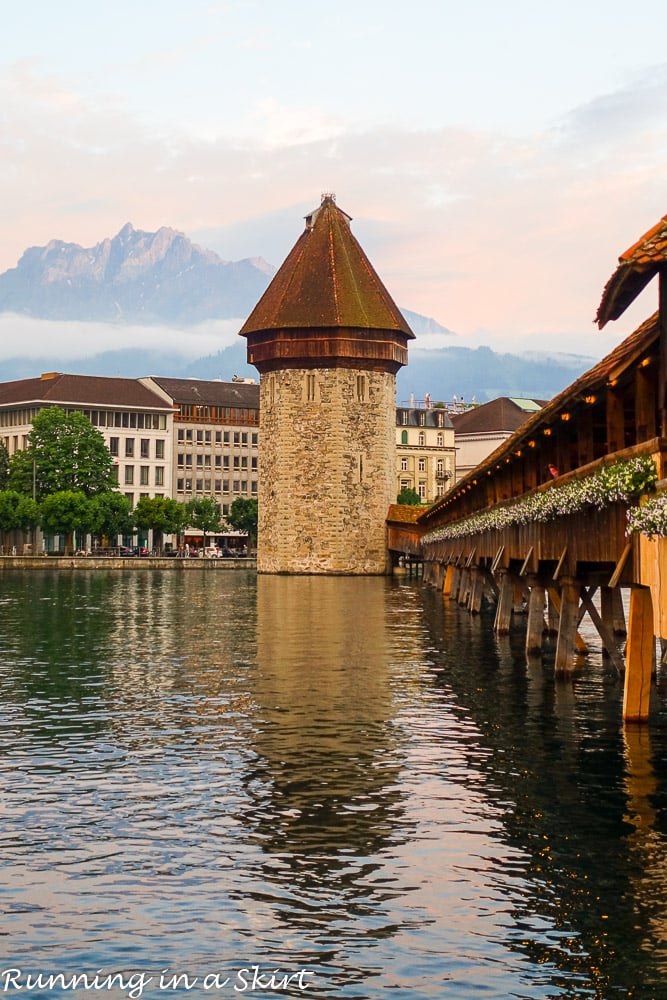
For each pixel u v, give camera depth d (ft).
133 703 90.48
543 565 113.60
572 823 55.93
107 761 69.31
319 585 298.35
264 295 375.25
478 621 168.86
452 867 49.67
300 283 364.38
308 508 362.33
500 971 39.99
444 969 40.19
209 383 575.79
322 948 41.83
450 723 81.10
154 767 67.72
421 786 63.00
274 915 44.57
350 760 69.36
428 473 558.15
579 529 86.43
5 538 483.10
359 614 186.39
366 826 55.62
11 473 447.83
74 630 157.58
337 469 360.28
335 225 371.15
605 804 59.21
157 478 540.52
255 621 173.47
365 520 363.97
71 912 44.98
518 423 568.41
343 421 359.87
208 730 78.79
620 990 38.63
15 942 42.45
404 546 342.03
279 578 345.51
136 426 534.78
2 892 47.03
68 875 48.85
